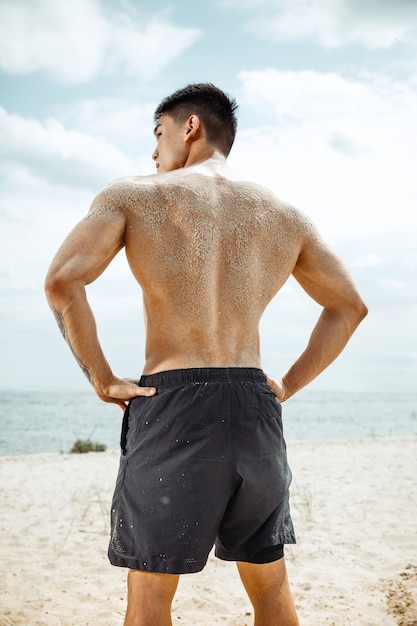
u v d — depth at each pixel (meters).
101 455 11.42
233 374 1.86
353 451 10.91
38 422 35.75
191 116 2.19
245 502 1.83
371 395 76.38
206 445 1.78
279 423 1.95
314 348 2.20
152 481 1.78
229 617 3.20
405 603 3.23
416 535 4.79
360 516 5.50
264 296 2.02
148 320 1.95
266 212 2.07
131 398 1.91
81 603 3.41
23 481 7.99
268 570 1.95
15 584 3.73
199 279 1.89
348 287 2.17
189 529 1.73
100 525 5.33
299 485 7.27
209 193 2.00
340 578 3.76
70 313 1.81
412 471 8.20
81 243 1.83
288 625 1.92
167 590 1.79
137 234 1.89
